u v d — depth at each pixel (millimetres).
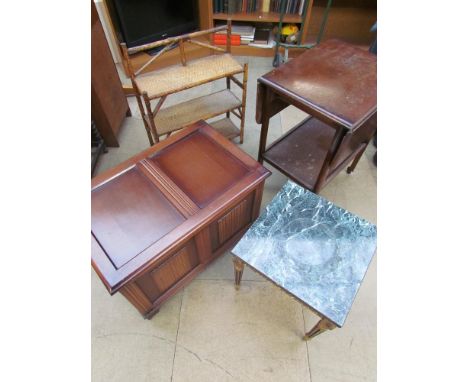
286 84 1156
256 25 2637
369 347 1173
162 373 1117
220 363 1138
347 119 1013
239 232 1360
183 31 2408
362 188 1695
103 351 1160
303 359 1146
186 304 1276
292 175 1435
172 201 998
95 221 943
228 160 1136
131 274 835
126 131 2000
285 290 888
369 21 2457
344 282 894
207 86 2303
